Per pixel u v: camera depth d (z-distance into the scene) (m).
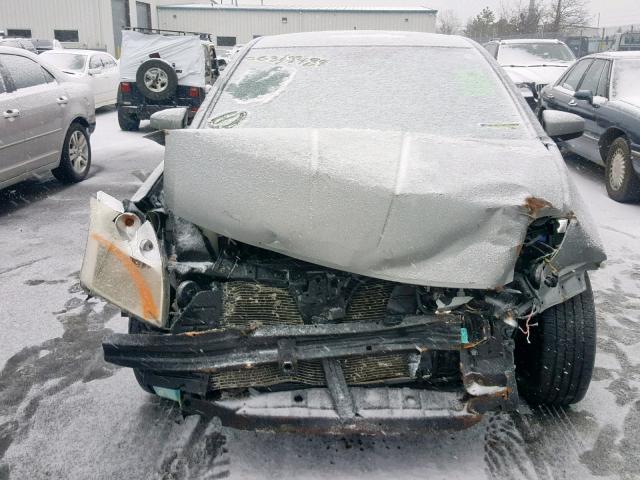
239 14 35.81
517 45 13.30
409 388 2.53
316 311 2.60
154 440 2.89
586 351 2.84
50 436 2.93
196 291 2.68
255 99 3.49
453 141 2.76
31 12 29.45
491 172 2.52
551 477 2.65
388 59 3.74
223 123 3.31
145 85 11.42
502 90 3.50
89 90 8.06
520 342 3.05
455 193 2.37
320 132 2.67
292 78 3.62
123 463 2.73
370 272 2.40
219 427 2.99
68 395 3.28
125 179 8.12
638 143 6.86
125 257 2.45
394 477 2.63
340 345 2.45
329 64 3.72
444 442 2.88
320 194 2.42
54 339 3.88
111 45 30.17
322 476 2.64
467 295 2.50
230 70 3.77
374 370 2.57
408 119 3.28
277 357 2.41
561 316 2.84
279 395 2.50
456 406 2.47
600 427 3.01
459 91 3.47
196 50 11.82
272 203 2.46
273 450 2.81
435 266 2.35
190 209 2.60
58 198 7.15
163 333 2.55
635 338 3.94
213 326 2.60
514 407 2.48
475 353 2.48
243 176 2.53
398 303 2.58
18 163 6.40
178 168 2.65
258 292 2.66
